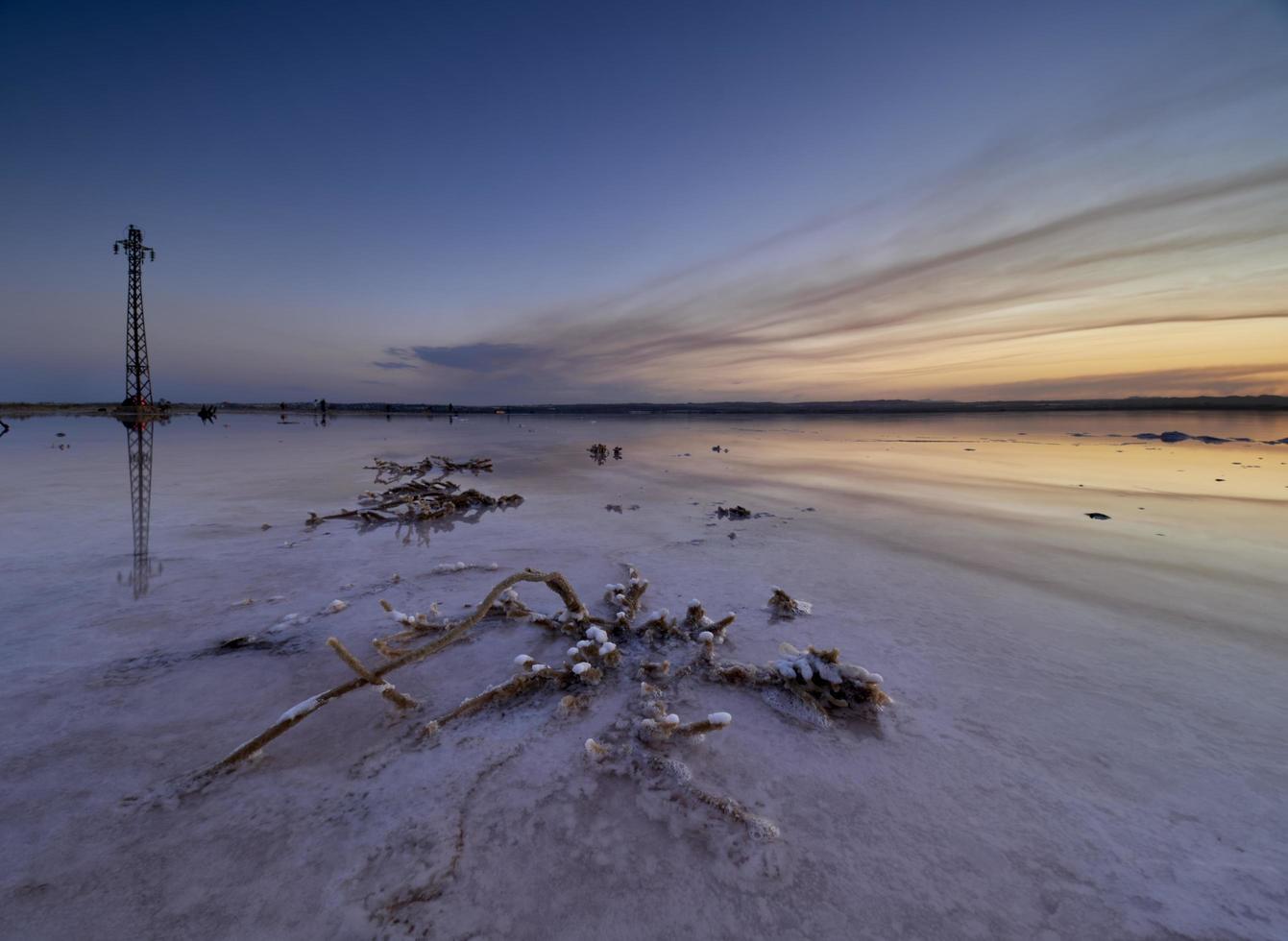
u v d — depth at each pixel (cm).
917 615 475
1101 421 3678
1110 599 512
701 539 734
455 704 330
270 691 339
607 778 265
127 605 470
